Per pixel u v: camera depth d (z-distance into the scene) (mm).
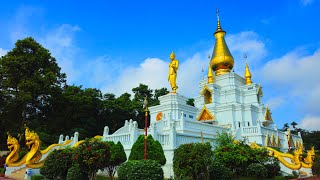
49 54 52125
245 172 22297
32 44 49500
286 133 48188
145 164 15922
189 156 16922
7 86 46938
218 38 64312
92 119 58750
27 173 23547
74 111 57344
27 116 51969
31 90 46531
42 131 49469
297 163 30328
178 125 31344
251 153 22781
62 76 58031
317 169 32250
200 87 58188
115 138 27359
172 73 45656
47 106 54188
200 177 17812
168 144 24594
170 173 22766
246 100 56188
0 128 49969
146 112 20375
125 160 22500
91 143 18125
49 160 20938
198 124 33438
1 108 47469
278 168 27625
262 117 52844
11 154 27328
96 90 69062
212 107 52156
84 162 17438
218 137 27469
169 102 43000
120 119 67562
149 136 22734
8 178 25578
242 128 40594
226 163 21391
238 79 59531
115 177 23391
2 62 46812
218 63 61062
